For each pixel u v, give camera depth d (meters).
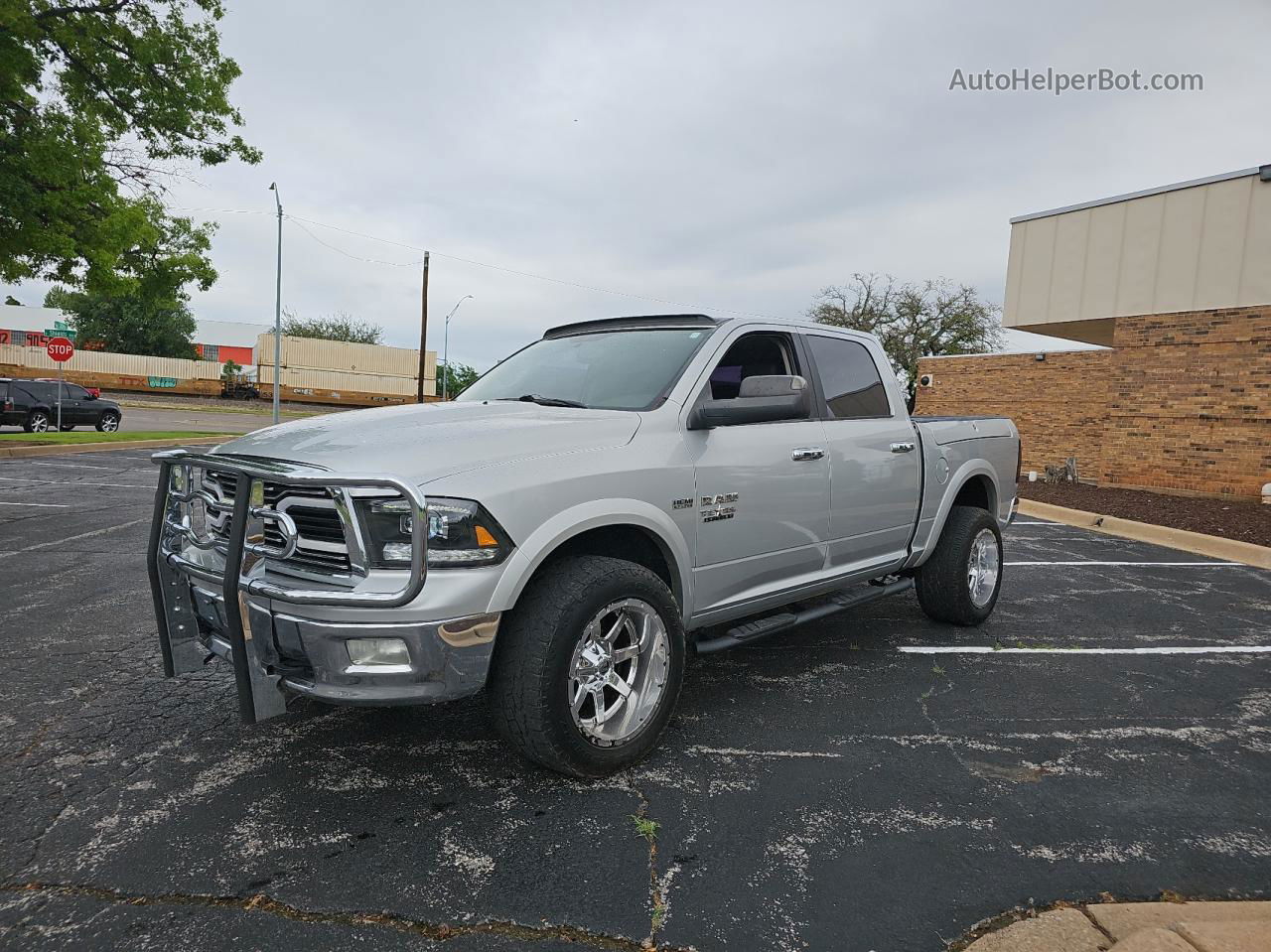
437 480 2.79
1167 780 3.30
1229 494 12.71
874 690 4.28
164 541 3.31
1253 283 12.28
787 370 4.41
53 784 3.05
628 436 3.41
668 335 4.14
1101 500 12.80
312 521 2.90
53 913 2.29
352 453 2.90
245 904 2.35
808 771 3.30
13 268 15.32
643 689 3.24
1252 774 3.37
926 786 3.20
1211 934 2.20
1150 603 6.45
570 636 2.91
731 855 2.67
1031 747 3.61
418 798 3.00
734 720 3.83
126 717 3.69
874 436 4.64
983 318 44.69
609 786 3.13
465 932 2.25
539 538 2.92
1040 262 15.52
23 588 6.00
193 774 3.15
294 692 2.87
